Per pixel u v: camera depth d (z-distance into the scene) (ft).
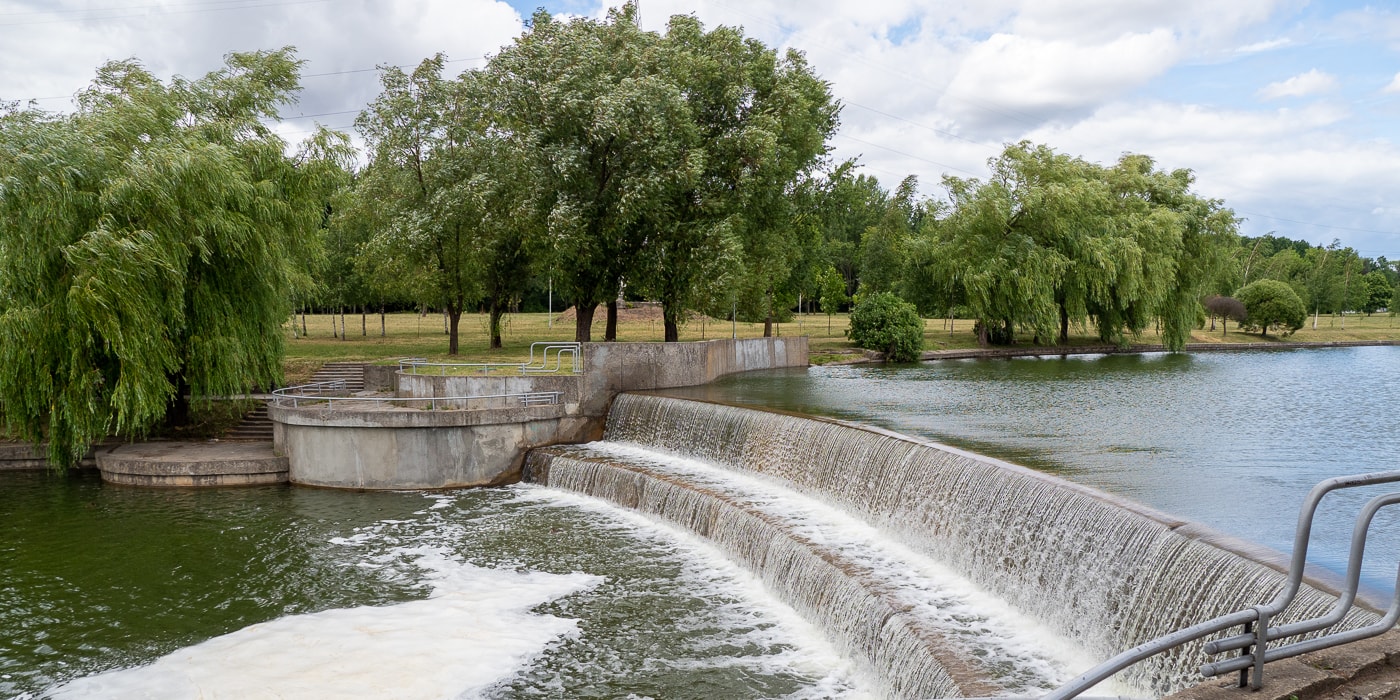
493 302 144.05
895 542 53.62
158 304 77.30
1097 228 173.99
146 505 75.05
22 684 42.42
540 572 57.21
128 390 75.77
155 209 76.74
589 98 112.57
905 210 321.73
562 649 45.57
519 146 112.47
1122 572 37.88
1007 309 172.35
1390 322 338.75
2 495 78.69
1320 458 61.41
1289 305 234.38
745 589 53.93
